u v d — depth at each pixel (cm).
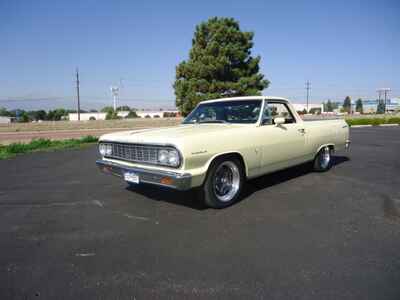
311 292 206
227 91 2014
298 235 299
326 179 535
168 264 247
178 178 316
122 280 226
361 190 460
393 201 404
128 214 371
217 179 382
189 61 2095
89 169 693
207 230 315
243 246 276
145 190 482
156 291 211
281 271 233
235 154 384
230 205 392
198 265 245
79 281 226
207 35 2091
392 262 244
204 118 485
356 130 2091
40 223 348
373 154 862
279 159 453
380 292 204
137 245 284
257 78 2034
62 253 272
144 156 362
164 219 350
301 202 403
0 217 370
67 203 423
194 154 327
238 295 204
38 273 239
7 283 225
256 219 343
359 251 263
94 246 285
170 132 373
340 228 315
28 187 519
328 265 240
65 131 2812
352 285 212
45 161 827
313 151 538
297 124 495
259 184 502
